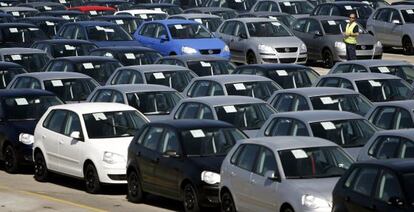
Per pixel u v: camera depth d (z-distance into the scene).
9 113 49.66
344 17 80.19
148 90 51.38
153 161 40.41
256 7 98.12
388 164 30.83
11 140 48.62
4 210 39.97
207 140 39.94
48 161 46.31
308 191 33.44
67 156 45.00
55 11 98.12
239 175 36.28
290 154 35.16
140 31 79.81
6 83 61.66
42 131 46.75
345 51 76.19
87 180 43.91
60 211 39.53
